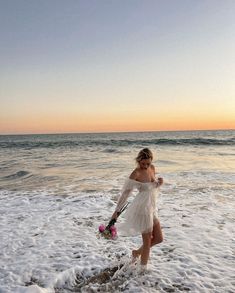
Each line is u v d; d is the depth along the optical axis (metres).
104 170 16.41
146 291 4.09
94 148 37.28
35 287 4.02
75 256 5.25
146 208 4.36
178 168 16.52
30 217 7.79
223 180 12.73
